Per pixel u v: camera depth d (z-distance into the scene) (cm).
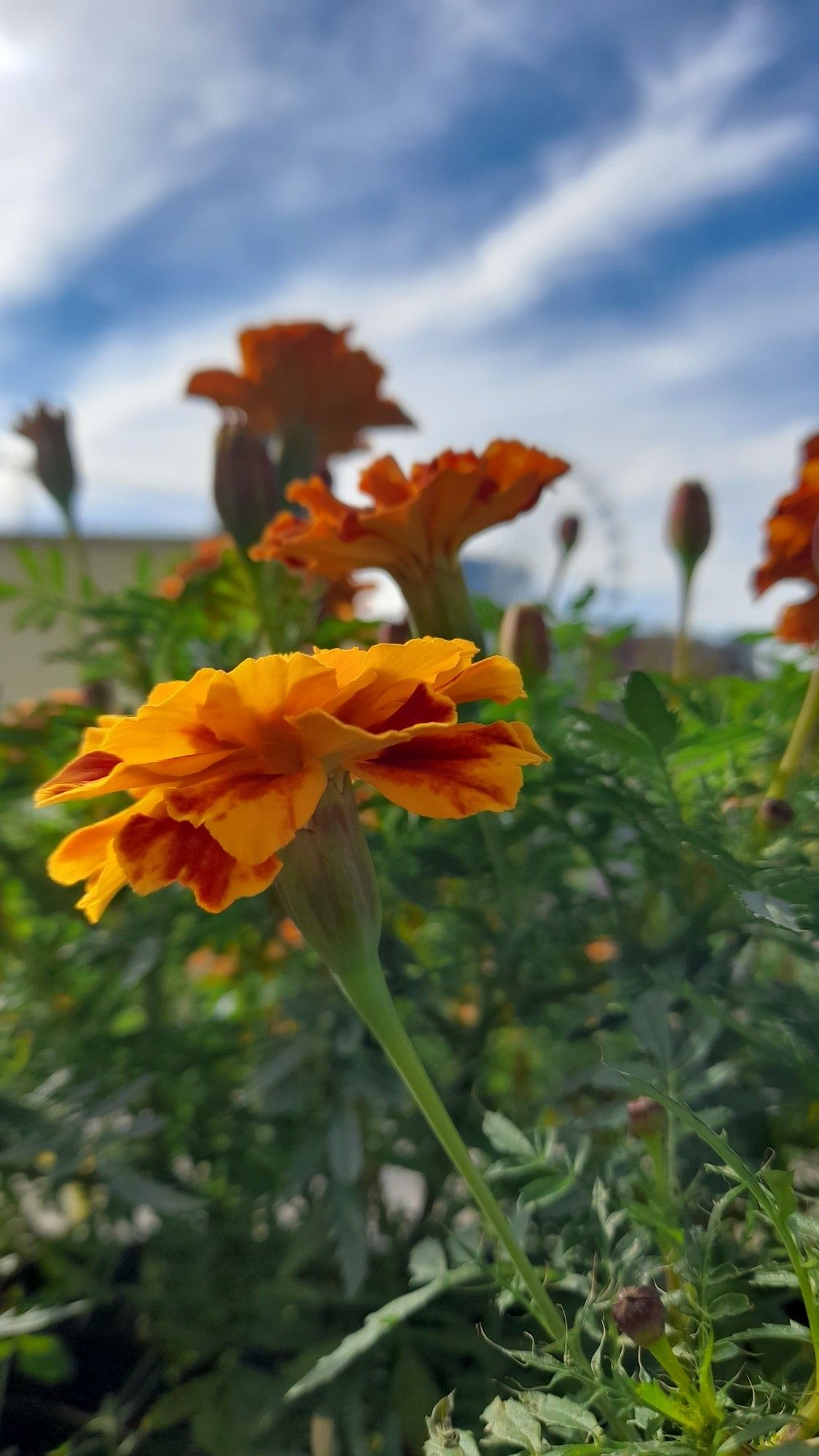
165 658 21
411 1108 18
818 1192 14
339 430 25
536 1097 19
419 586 17
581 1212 13
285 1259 17
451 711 10
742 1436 9
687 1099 13
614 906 17
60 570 24
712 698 20
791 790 16
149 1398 19
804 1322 14
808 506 18
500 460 17
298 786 9
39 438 24
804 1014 15
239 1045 21
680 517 21
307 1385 12
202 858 9
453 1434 10
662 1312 9
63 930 23
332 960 10
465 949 20
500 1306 12
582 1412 10
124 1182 15
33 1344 17
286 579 21
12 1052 22
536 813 17
